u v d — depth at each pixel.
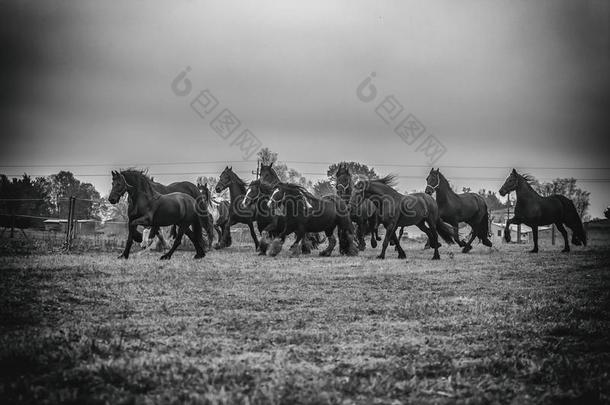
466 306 13.05
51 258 20.47
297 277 17.38
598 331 10.52
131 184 21.00
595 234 55.38
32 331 9.51
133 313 11.56
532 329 10.63
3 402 6.25
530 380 7.60
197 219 22.38
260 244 25.03
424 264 21.70
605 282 17.20
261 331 10.13
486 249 31.38
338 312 12.16
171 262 20.19
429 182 27.06
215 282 15.87
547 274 18.91
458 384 7.31
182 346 8.91
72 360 7.84
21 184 72.31
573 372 7.84
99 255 22.58
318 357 8.51
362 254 26.98
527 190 28.20
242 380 7.25
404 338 9.80
